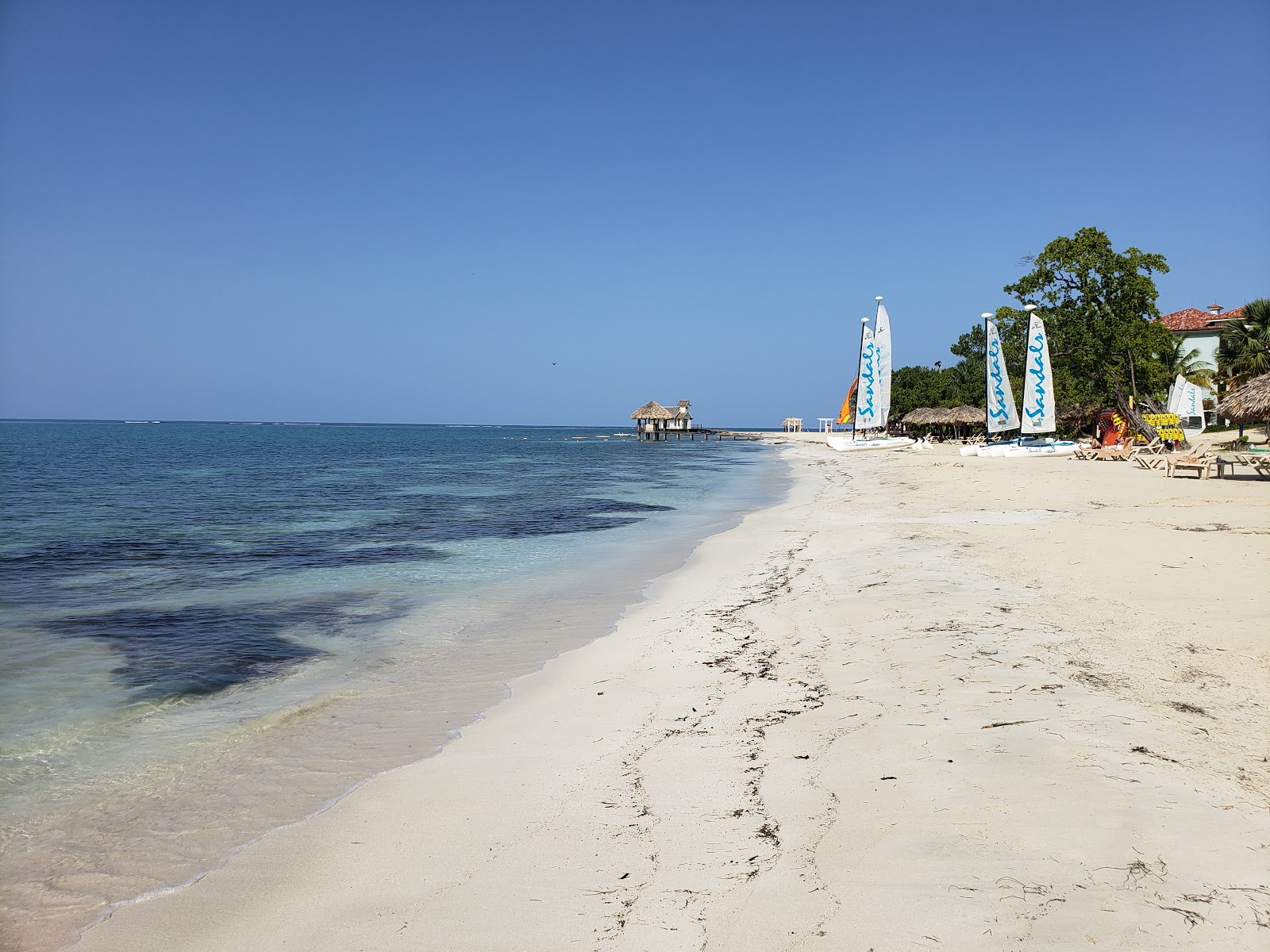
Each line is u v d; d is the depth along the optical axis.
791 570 11.38
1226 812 3.68
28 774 5.07
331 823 4.31
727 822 3.99
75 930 3.43
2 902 3.65
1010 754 4.47
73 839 4.24
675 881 3.48
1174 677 5.57
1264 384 21.19
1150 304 41.06
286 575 12.22
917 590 9.15
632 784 4.55
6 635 8.61
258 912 3.50
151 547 15.12
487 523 19.14
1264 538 11.02
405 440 128.62
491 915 3.34
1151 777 4.05
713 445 97.50
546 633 8.59
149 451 67.25
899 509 18.52
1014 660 6.21
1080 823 3.66
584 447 90.75
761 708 5.69
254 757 5.31
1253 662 5.79
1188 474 24.62
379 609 9.86
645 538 16.25
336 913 3.45
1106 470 27.34
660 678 6.70
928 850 3.53
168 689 6.77
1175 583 8.38
